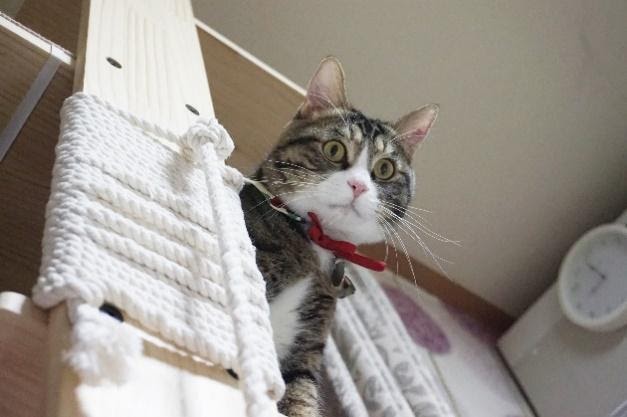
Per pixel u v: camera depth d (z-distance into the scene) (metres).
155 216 0.45
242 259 0.47
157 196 0.47
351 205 0.99
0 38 0.60
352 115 1.10
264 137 1.15
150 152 0.52
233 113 1.11
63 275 0.36
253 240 0.90
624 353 1.77
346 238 1.03
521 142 1.95
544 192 2.06
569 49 1.83
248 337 0.38
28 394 0.36
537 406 1.95
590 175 2.06
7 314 0.34
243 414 0.38
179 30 0.87
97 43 0.66
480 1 1.75
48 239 0.39
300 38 1.73
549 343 2.00
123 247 0.41
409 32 1.76
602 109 1.94
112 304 0.37
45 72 0.62
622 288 1.80
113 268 0.39
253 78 1.06
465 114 1.88
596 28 1.83
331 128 1.05
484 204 2.04
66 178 0.42
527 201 2.06
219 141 0.56
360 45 1.76
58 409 0.30
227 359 0.40
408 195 1.14
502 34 1.79
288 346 0.89
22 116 0.64
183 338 0.39
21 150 0.66
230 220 0.47
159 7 0.92
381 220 1.06
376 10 1.72
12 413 0.36
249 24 1.69
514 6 1.76
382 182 1.08
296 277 0.92
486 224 2.08
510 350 2.10
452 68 1.82
